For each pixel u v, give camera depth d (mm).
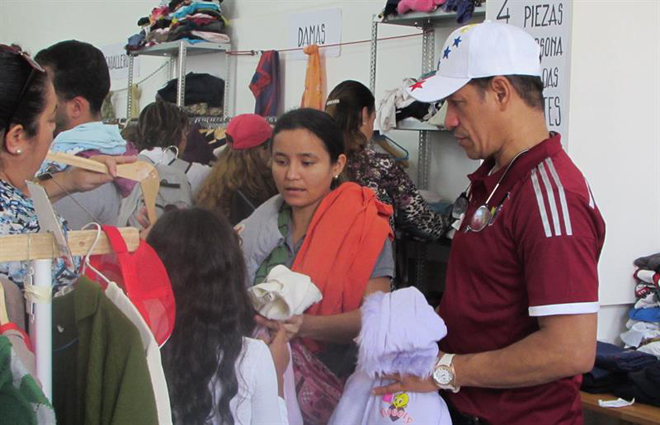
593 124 2562
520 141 1570
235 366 1417
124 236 1138
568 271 1426
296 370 1850
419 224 3312
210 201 2686
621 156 2650
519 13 2523
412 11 3594
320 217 1982
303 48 4547
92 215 2119
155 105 3135
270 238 2016
